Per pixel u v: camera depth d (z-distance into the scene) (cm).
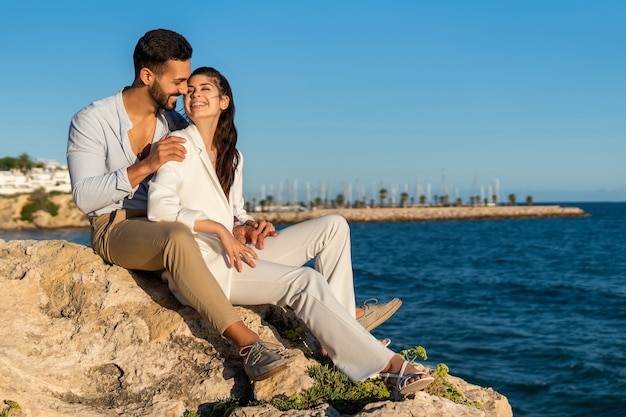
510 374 1191
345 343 371
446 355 1333
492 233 7781
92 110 427
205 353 408
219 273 395
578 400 1046
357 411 364
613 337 1519
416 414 338
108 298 416
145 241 389
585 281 2883
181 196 403
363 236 7319
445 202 15675
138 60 409
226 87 412
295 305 388
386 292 2497
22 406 348
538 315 1884
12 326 402
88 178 406
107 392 393
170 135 407
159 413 374
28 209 8769
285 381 375
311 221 425
